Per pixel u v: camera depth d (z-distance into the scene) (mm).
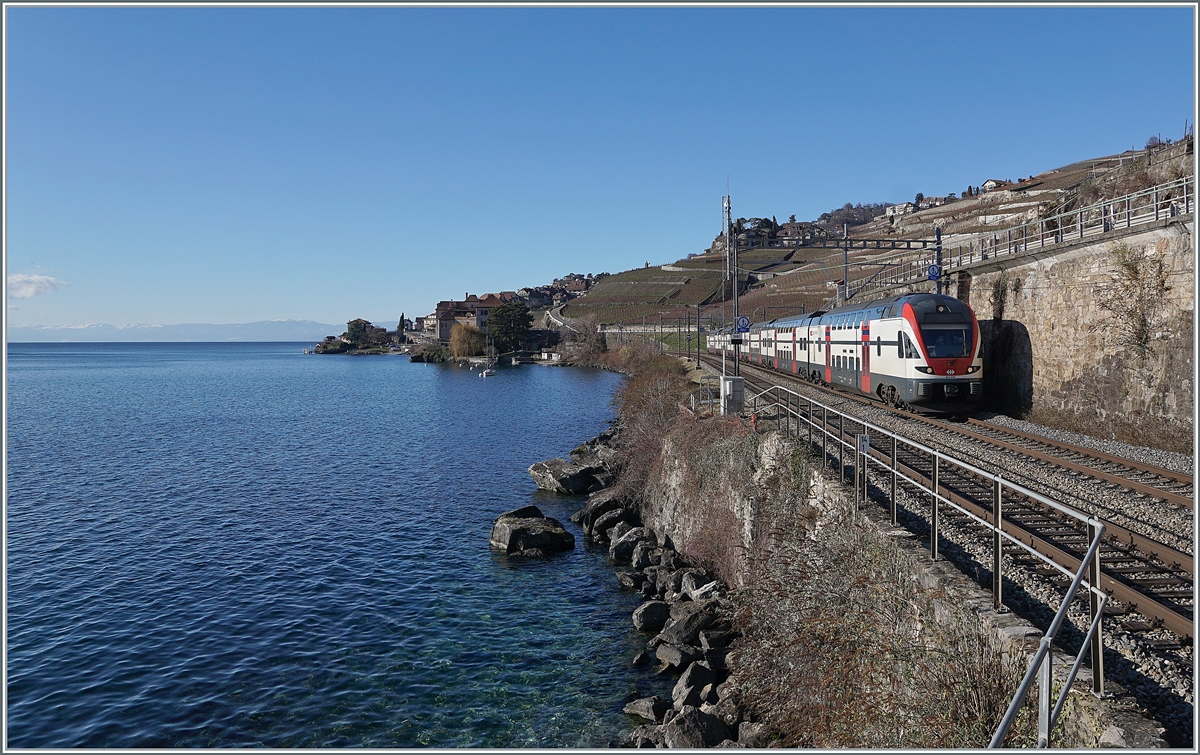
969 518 12883
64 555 27234
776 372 52312
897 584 10828
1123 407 21984
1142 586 9641
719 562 20891
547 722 15305
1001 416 27453
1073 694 6848
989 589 9727
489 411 73938
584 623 20438
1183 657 7789
